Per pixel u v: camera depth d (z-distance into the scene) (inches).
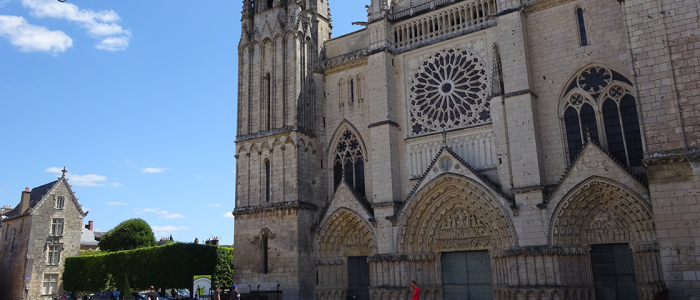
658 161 1279.5
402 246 1835.6
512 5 1764.3
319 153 2192.4
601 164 1501.0
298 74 2150.6
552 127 1676.9
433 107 1963.6
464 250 1802.4
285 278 1979.6
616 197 1487.5
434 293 1813.5
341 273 2036.2
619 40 1611.7
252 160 2187.5
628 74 1578.5
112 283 2760.8
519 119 1672.0
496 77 1779.0
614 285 1509.6
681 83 1285.7
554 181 1636.3
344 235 2062.0
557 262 1525.6
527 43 1759.4
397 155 1980.8
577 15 1710.1
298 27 2198.6
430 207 1836.9
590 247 1557.6
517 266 1592.0
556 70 1704.0
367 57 2123.5
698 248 1204.5
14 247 3612.2
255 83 2263.8
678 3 1317.7
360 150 2124.8
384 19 2070.6
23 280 3356.3
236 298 1617.9
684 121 1266.0
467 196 1759.4
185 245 2359.7
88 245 4953.3
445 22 2010.3
